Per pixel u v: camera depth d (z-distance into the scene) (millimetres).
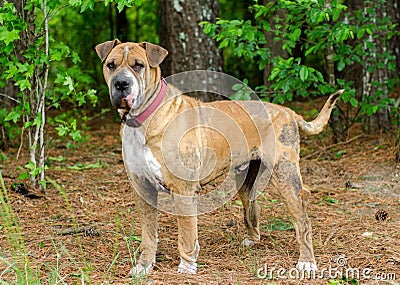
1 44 6488
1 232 5746
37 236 5695
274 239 5723
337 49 8844
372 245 5418
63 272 4746
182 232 4742
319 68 13898
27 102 6949
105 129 12188
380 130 9734
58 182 7703
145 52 4547
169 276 4656
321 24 9273
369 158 8617
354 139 9664
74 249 5336
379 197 7070
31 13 6926
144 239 4945
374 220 6207
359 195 7172
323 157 9023
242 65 15086
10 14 6375
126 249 5379
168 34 9914
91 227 5867
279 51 9891
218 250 5441
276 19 8320
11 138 9594
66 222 6180
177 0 9695
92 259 5102
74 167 8508
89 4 6316
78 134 6938
